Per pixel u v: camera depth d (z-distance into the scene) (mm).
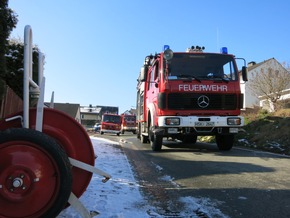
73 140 3270
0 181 2854
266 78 34156
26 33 3334
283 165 8195
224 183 6172
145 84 14383
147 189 5664
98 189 5371
